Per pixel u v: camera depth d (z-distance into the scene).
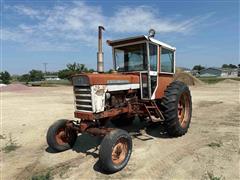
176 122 5.65
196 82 29.38
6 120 8.66
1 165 4.52
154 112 5.91
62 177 3.93
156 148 5.15
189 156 4.65
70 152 5.05
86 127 4.64
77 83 4.65
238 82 34.22
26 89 27.25
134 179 3.81
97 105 4.51
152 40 5.64
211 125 7.13
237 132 6.27
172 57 6.87
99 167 4.26
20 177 4.02
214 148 5.04
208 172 3.94
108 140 3.96
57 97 17.33
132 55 5.96
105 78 4.70
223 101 12.84
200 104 11.77
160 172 4.02
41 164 4.49
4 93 22.02
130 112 5.45
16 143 5.83
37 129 7.16
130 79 5.41
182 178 3.79
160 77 6.22
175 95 5.64
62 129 5.10
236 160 4.39
